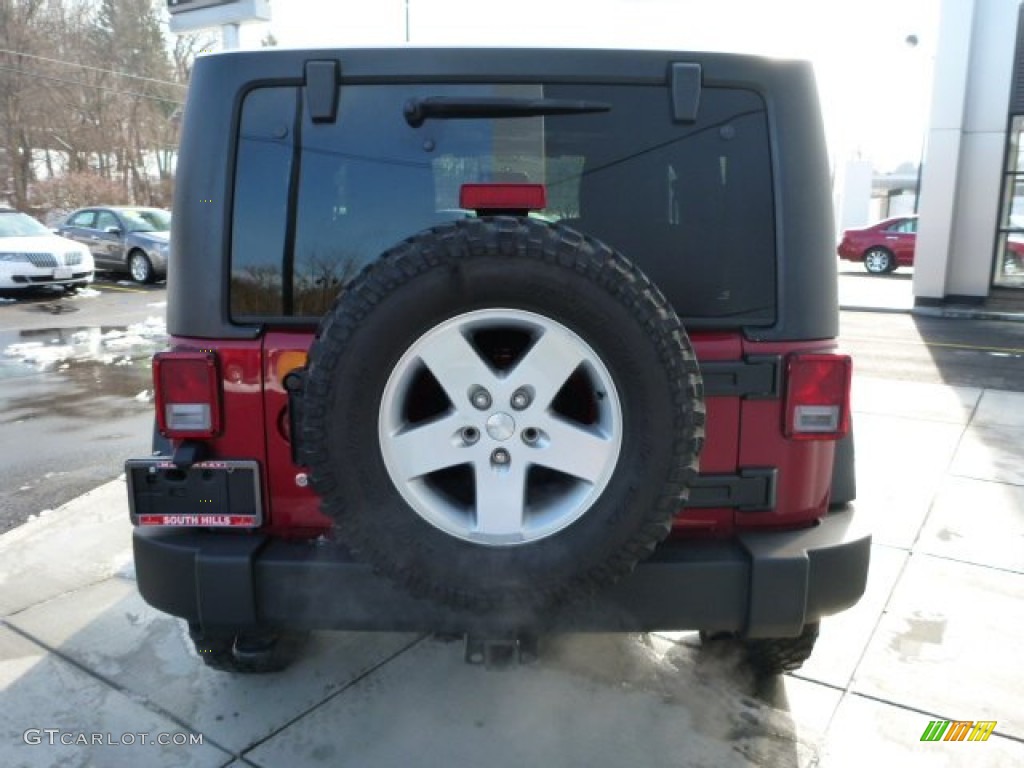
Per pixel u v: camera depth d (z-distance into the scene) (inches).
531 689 119.0
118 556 164.4
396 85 93.7
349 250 94.7
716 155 94.8
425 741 107.5
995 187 523.2
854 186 1333.7
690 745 107.0
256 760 103.9
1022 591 148.1
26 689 118.3
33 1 1471.5
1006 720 112.7
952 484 202.2
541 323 81.4
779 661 116.1
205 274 93.6
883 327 479.8
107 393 306.0
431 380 89.0
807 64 95.3
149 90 1637.6
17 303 564.4
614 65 93.4
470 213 94.7
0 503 194.4
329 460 81.5
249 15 389.4
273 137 94.1
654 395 81.7
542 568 83.7
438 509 85.0
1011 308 537.3
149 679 121.3
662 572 91.7
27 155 1482.5
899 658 127.3
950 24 506.3
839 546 94.9
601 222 95.6
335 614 91.8
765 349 94.1
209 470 94.3
